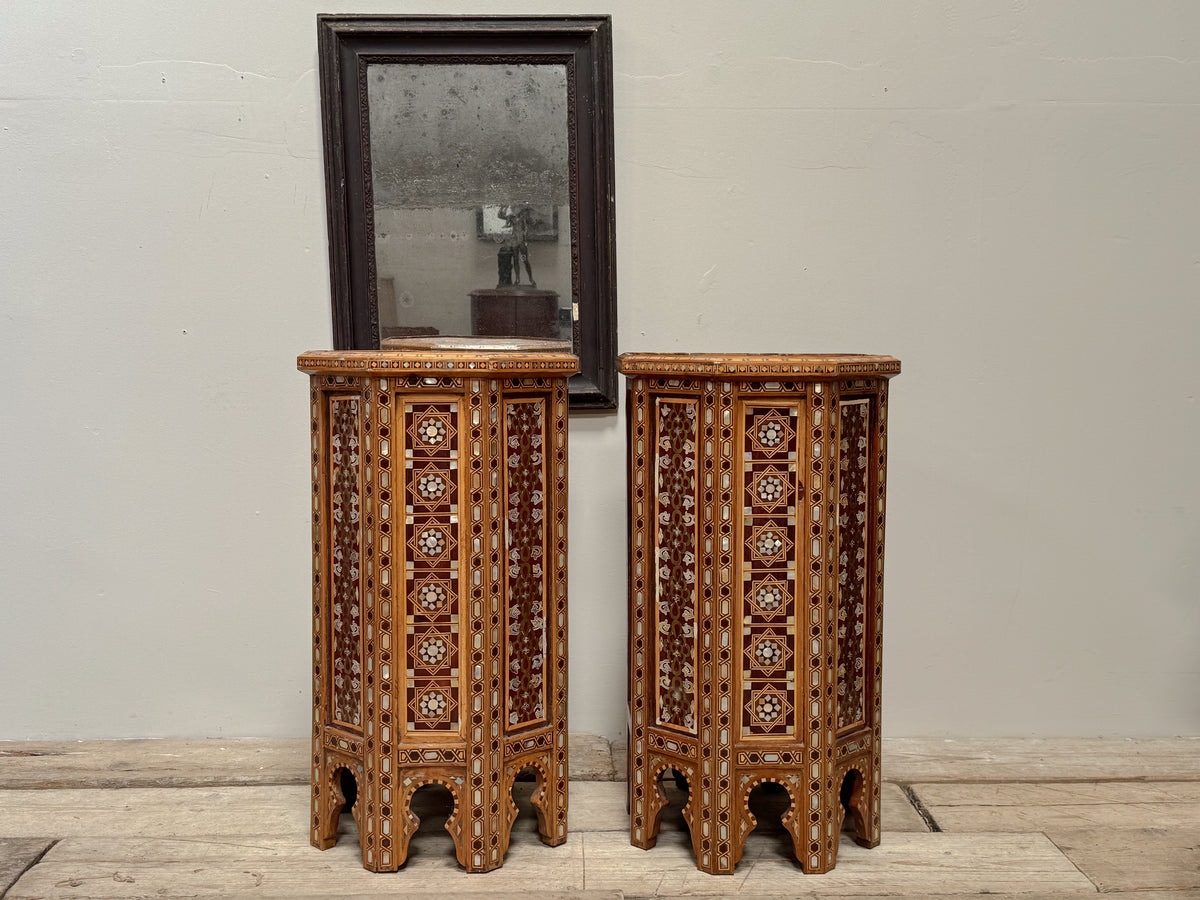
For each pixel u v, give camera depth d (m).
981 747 2.98
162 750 2.92
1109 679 3.05
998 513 3.02
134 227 2.89
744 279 2.94
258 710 3.02
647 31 2.88
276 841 2.38
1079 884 2.18
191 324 2.92
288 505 2.98
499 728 2.24
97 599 2.98
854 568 2.31
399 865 2.24
